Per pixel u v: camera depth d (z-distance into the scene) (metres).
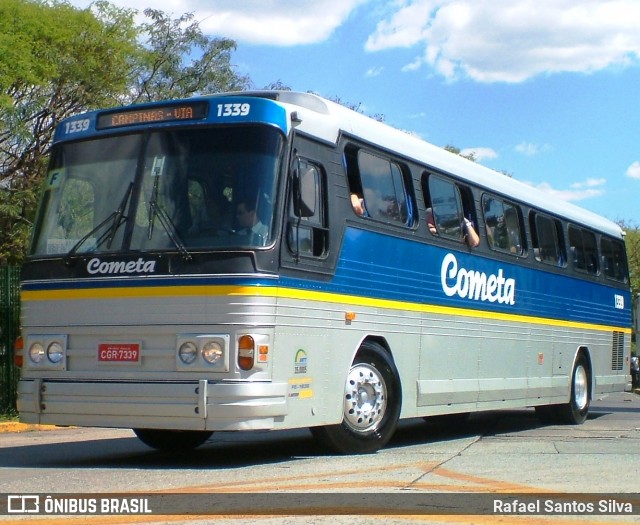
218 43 29.52
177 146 10.02
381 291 11.45
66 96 26.91
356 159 11.27
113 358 9.82
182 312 9.53
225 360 9.31
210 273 9.46
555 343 16.66
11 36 25.14
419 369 12.28
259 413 9.32
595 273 18.84
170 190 9.89
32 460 11.19
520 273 15.42
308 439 13.73
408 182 12.35
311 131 10.33
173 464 10.40
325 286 10.38
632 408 22.50
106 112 10.52
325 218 10.48
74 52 26.73
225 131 9.89
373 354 11.34
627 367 20.42
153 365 9.64
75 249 10.18
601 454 11.05
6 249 25.22
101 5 27.72
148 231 9.84
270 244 9.54
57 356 10.12
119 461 10.90
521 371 15.36
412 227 12.25
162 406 9.50
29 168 26.27
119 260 9.88
